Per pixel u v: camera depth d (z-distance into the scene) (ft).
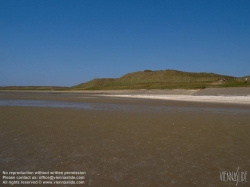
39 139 36.76
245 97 136.36
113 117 61.41
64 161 26.91
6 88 621.72
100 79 581.12
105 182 21.66
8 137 38.11
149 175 23.09
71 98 167.84
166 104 106.11
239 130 43.65
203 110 78.59
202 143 34.53
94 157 28.22
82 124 50.39
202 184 21.24
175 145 33.47
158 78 449.48
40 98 168.96
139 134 40.47
